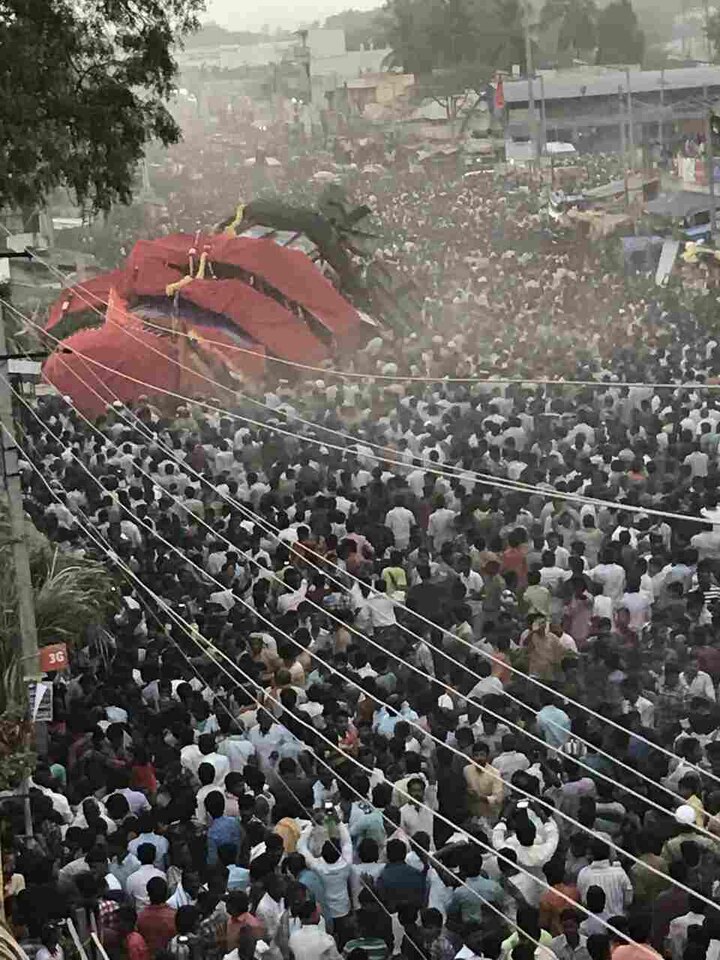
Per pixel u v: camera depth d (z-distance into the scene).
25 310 40.62
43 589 19.34
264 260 35.50
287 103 134.88
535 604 19.19
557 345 36.25
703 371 32.12
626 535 19.56
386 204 68.12
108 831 13.84
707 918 11.27
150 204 77.44
